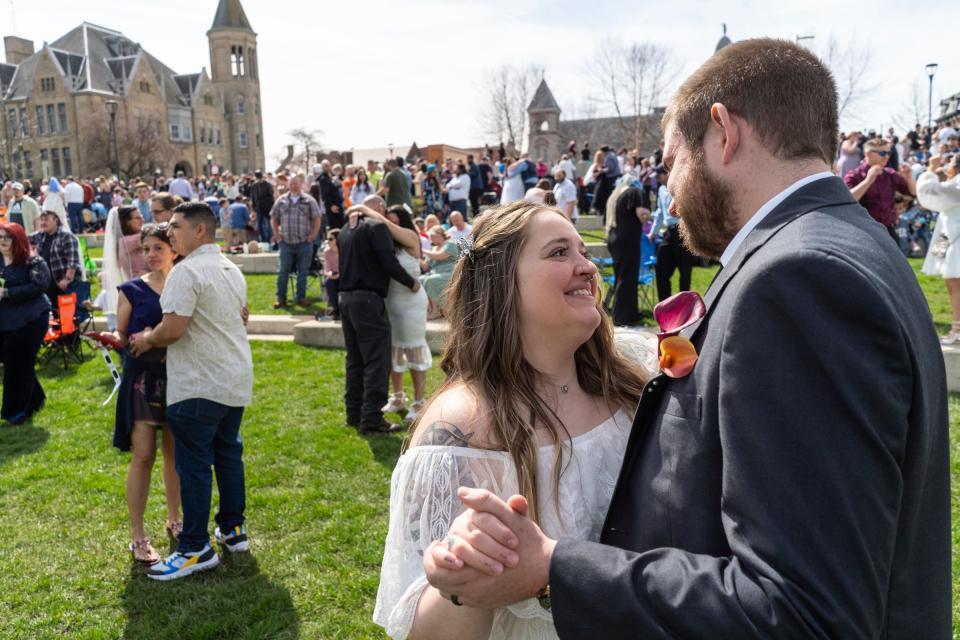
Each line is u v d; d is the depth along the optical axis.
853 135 9.95
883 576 0.90
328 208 13.33
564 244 1.50
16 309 6.30
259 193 16.56
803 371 0.92
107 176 62.78
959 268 6.04
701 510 1.05
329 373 7.62
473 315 1.54
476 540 1.08
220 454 3.90
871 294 0.92
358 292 5.56
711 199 1.20
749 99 1.15
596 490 1.46
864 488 0.88
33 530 4.30
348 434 5.71
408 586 1.34
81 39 74.56
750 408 0.94
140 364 3.77
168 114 79.00
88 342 8.74
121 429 3.82
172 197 6.10
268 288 12.21
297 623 3.33
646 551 1.12
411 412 5.95
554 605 1.02
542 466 1.41
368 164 19.31
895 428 0.91
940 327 6.95
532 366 1.54
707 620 0.90
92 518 4.45
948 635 1.11
